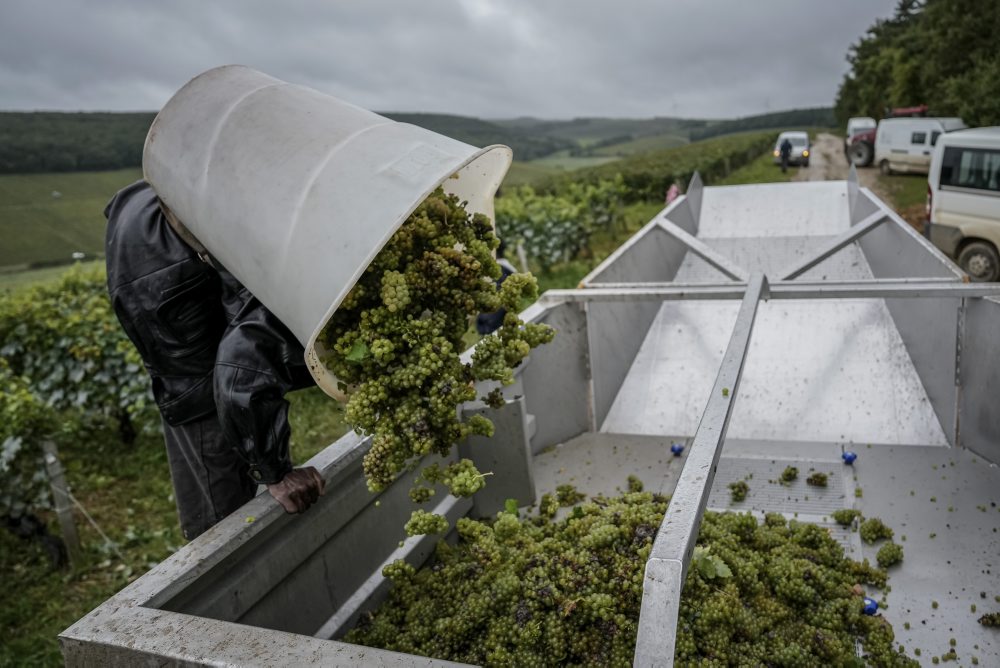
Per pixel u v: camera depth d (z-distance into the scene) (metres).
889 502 3.13
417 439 1.84
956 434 3.55
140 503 5.61
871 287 3.44
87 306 7.03
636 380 4.67
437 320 2.00
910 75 30.16
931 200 9.88
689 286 3.91
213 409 2.61
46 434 4.60
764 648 2.10
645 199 21.08
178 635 1.57
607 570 2.21
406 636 2.21
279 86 2.12
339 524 2.43
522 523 2.92
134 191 2.61
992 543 2.77
